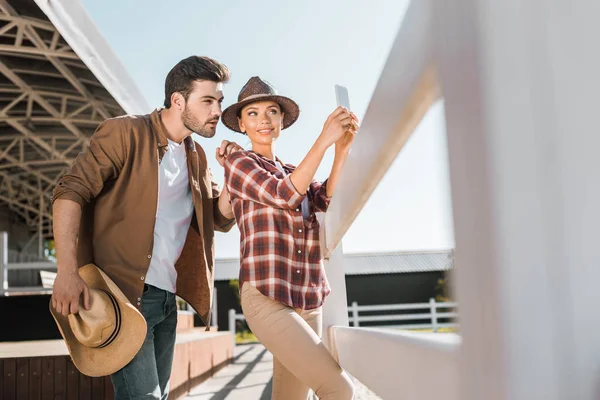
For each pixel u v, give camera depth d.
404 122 0.49
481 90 0.23
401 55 0.43
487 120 0.22
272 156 2.05
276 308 1.66
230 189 1.80
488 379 0.23
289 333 1.59
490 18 0.22
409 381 0.57
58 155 18.59
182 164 2.07
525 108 0.21
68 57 12.19
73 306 1.65
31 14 10.95
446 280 0.29
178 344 4.21
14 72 13.94
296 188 1.61
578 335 0.20
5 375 3.10
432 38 0.30
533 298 0.21
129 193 1.87
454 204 0.26
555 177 0.21
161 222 1.96
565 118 0.21
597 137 0.21
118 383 1.75
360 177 0.86
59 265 1.67
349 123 1.58
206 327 2.13
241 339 26.72
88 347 1.73
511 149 0.22
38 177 21.91
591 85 0.21
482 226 0.23
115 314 1.69
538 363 0.21
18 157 20.52
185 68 1.99
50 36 12.21
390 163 0.68
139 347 1.67
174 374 4.03
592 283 0.20
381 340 0.77
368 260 29.09
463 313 0.26
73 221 1.73
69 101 16.00
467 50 0.24
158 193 1.93
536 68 0.21
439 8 0.28
